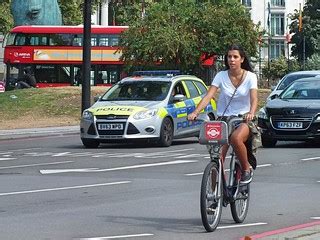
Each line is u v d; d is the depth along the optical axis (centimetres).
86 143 4494
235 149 1997
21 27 10525
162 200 2559
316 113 4231
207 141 1947
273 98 4647
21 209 2388
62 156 4072
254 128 2033
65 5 14462
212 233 2005
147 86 4609
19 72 10481
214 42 8812
